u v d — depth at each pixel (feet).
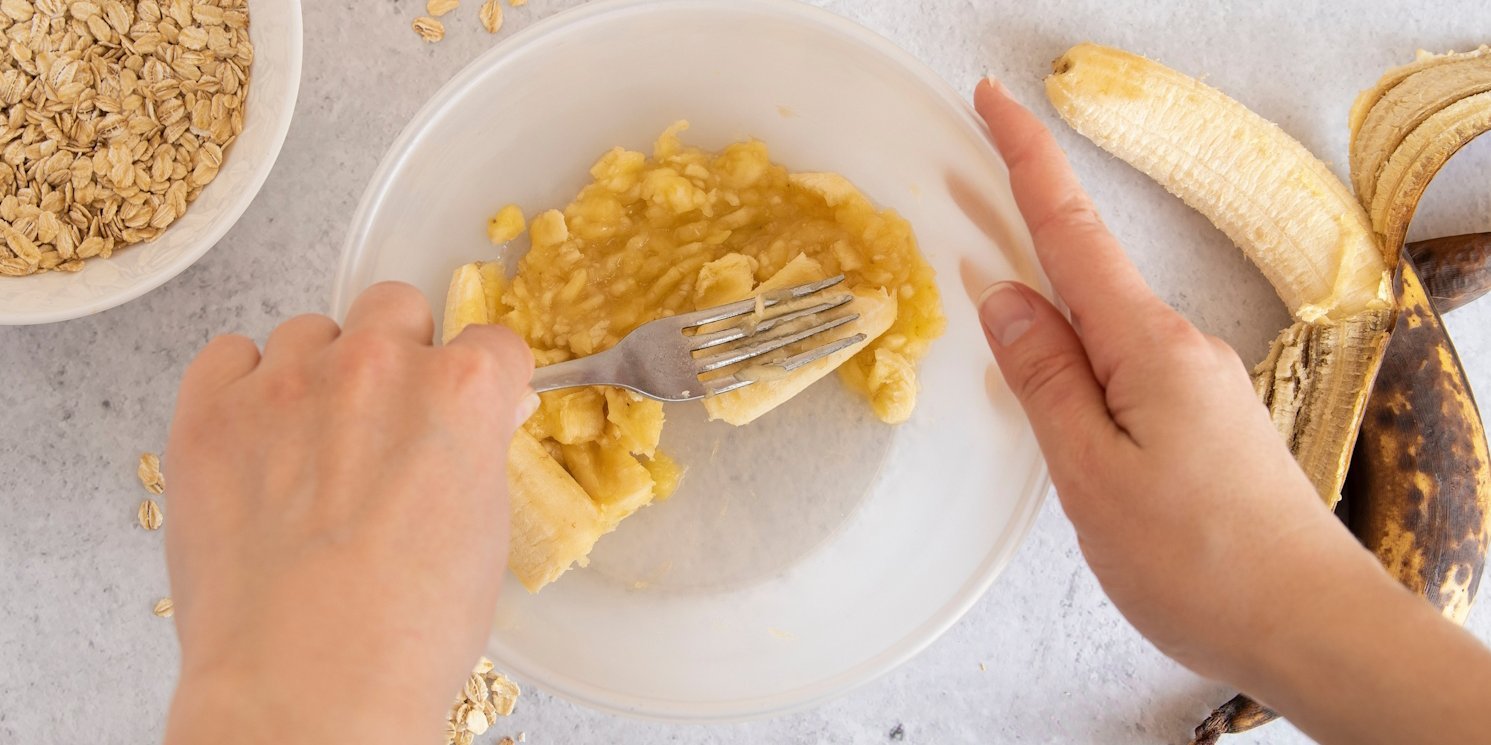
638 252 1.75
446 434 1.28
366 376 1.28
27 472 1.81
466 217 1.76
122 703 1.82
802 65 1.74
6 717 1.81
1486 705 1.30
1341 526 1.39
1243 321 1.88
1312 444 1.78
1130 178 1.88
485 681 1.85
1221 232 1.89
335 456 1.26
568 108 1.75
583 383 1.66
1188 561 1.39
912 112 1.73
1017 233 1.70
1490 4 1.89
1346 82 1.89
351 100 1.83
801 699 1.72
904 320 1.78
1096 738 1.89
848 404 1.81
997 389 1.77
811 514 1.81
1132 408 1.40
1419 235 1.90
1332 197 1.78
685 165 1.77
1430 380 1.77
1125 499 1.40
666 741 1.87
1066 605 1.89
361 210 1.67
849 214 1.76
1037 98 1.87
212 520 1.27
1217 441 1.38
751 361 1.71
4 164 1.73
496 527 1.29
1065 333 1.48
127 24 1.75
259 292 1.82
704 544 1.80
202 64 1.74
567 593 1.75
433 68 1.84
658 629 1.77
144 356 1.82
